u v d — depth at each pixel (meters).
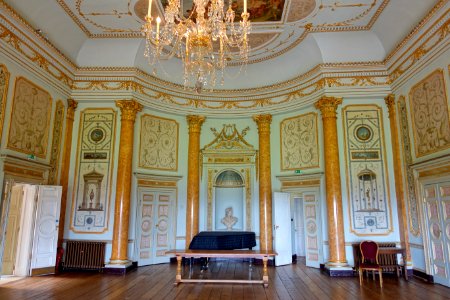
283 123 10.45
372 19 8.29
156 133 10.16
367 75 9.08
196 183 10.38
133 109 9.34
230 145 10.78
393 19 7.99
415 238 7.88
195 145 10.59
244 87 11.03
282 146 10.34
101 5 7.79
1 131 6.74
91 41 9.26
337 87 9.08
